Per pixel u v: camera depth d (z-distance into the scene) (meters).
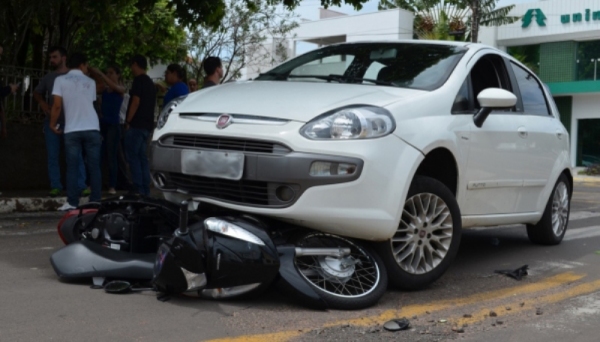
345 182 4.33
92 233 5.00
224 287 4.25
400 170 4.51
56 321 3.90
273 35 23.66
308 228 4.62
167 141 4.91
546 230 7.00
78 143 7.82
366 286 4.56
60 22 12.41
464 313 4.48
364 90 4.92
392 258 4.72
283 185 4.38
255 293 4.29
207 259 4.20
